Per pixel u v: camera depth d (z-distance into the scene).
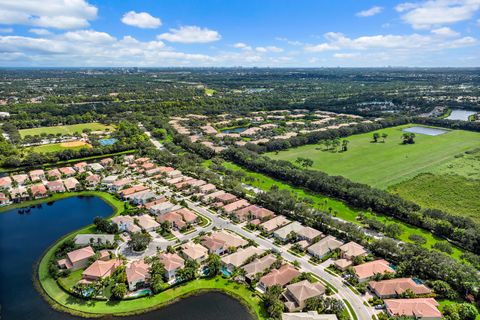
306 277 107.81
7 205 169.62
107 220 144.38
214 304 99.12
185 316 94.31
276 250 127.19
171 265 110.69
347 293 102.31
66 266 115.38
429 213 148.50
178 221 146.00
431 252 114.62
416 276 109.31
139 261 115.38
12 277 111.62
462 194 180.50
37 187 184.00
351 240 131.00
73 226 148.25
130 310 96.31
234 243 129.00
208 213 159.38
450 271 104.31
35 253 126.44
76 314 95.12
